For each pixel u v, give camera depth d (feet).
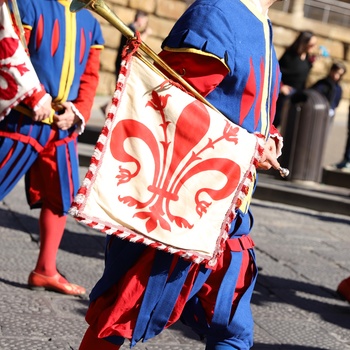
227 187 9.29
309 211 34.63
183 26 9.52
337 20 72.90
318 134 40.40
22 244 19.95
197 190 9.20
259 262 21.56
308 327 16.42
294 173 40.42
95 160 8.79
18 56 13.71
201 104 9.30
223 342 10.18
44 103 14.16
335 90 43.86
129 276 9.44
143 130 9.04
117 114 9.00
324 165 47.29
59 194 15.88
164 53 9.60
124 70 9.10
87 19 15.83
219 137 9.29
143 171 8.99
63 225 16.33
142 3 62.23
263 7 10.27
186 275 9.52
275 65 10.41
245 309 10.21
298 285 19.69
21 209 24.11
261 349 14.65
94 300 9.73
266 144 10.16
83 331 14.23
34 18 14.90
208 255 9.24
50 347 13.26
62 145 15.62
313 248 24.62
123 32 9.16
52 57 15.11
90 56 16.03
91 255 19.94
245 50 9.63
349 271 21.93
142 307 9.42
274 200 35.76
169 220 9.07
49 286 16.28
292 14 68.74
